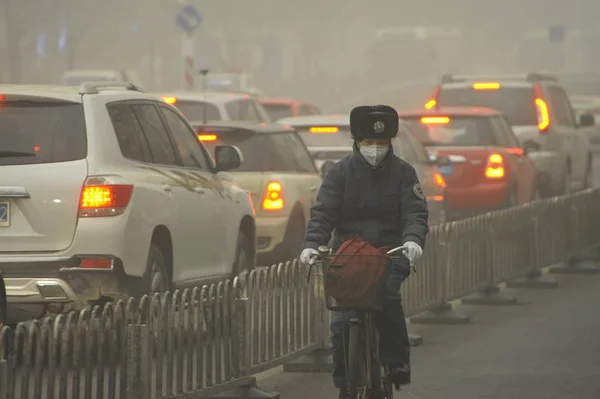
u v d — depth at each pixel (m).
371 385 21.53
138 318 23.53
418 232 21.70
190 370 25.30
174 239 32.00
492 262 41.97
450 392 27.73
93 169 29.80
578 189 77.06
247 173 44.97
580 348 33.22
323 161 50.75
